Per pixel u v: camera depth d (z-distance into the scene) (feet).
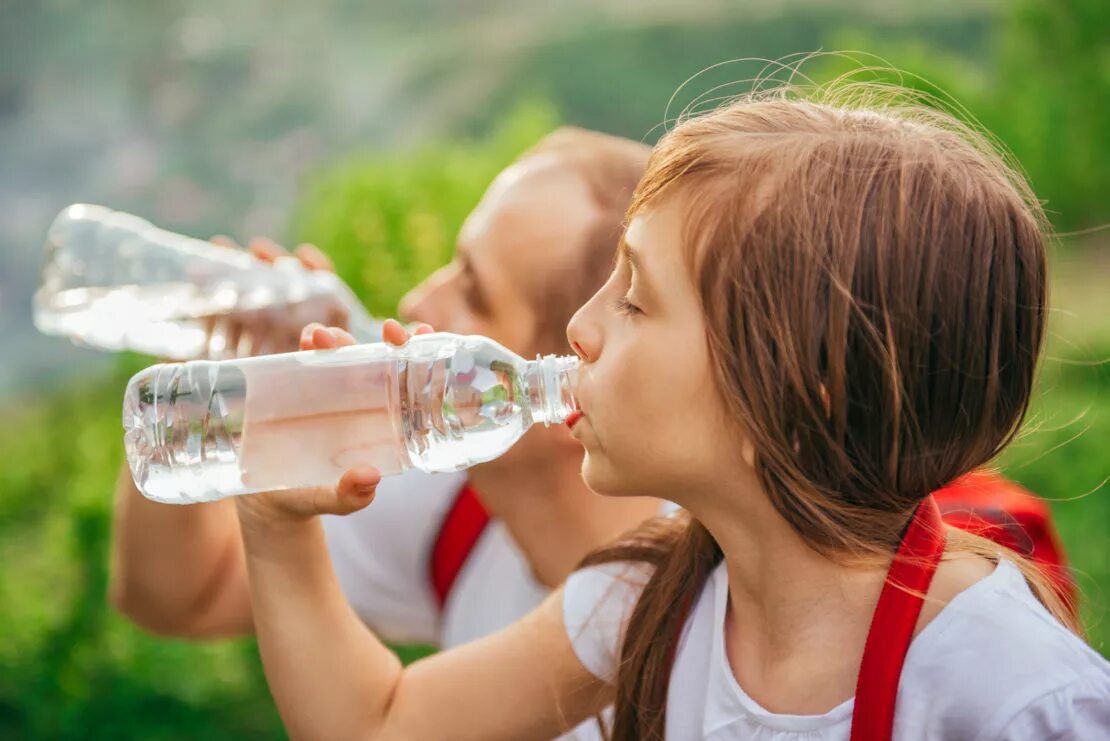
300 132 40.14
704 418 3.67
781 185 3.57
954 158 3.68
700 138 3.76
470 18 45.19
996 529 4.91
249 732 11.23
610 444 3.78
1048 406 14.75
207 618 6.15
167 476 4.53
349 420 4.42
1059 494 13.55
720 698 3.99
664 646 4.22
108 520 11.44
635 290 3.75
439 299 5.62
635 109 41.37
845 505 3.66
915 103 4.50
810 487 3.62
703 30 42.98
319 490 4.28
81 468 13.60
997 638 3.56
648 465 3.75
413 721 4.41
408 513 6.31
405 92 42.14
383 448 4.43
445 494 6.28
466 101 41.93
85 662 11.22
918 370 3.55
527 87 42.19
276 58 42.19
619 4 45.03
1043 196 29.32
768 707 3.88
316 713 4.37
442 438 4.47
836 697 3.76
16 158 37.35
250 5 43.29
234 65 41.73
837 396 3.52
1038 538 5.22
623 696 4.25
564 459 5.46
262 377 4.44
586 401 3.84
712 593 4.21
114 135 38.88
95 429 14.26
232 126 39.81
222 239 6.68
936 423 3.62
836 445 3.57
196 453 4.48
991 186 3.67
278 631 4.39
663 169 3.78
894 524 3.77
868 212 3.52
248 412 4.42
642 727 4.22
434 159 16.40
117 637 11.32
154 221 35.55
